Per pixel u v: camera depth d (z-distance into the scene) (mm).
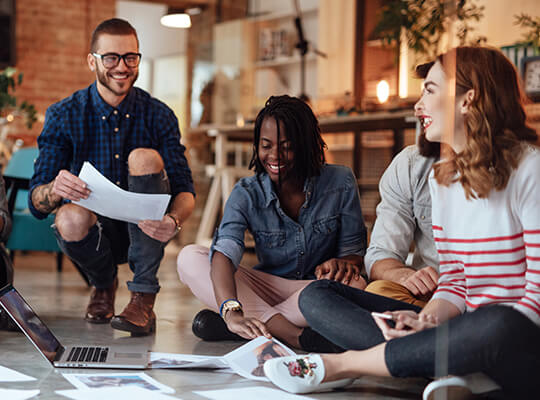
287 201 2090
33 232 3660
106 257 2391
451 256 1482
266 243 2092
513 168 1385
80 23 7637
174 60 9367
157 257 2271
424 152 1896
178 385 1575
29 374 1652
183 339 2195
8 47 7305
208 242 5070
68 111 2395
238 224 2027
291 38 7121
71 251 2318
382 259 1942
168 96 9469
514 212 1396
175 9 8148
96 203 2080
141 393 1490
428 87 1521
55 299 3051
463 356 1334
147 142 2477
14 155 4379
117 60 2295
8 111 5625
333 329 1556
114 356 1807
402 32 3752
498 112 1403
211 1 8266
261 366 1669
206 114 8250
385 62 5691
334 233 2105
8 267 2244
